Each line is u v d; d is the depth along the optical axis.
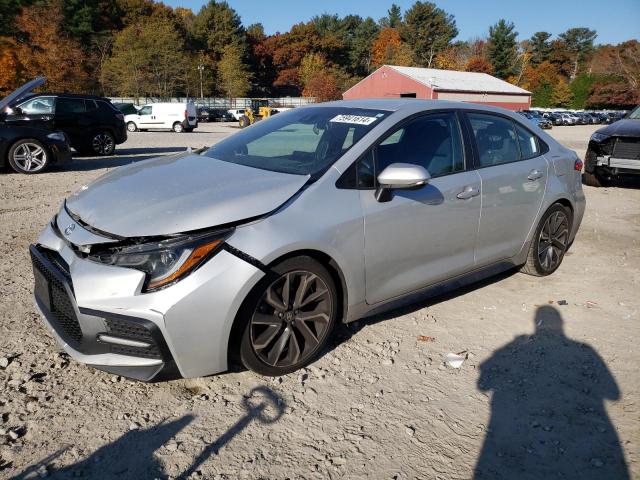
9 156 10.13
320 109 4.09
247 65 84.19
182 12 103.44
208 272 2.66
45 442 2.50
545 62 104.00
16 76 45.25
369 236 3.24
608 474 2.46
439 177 3.68
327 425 2.71
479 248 4.04
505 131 4.34
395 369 3.26
